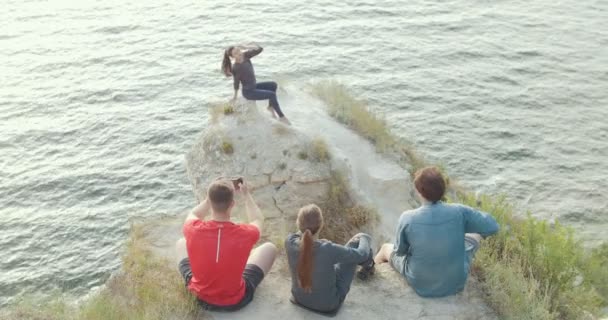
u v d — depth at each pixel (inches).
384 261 328.8
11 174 952.3
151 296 307.7
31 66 1328.7
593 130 1047.0
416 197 516.1
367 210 470.0
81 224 846.5
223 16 1573.6
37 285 746.2
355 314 288.2
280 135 479.8
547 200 879.1
